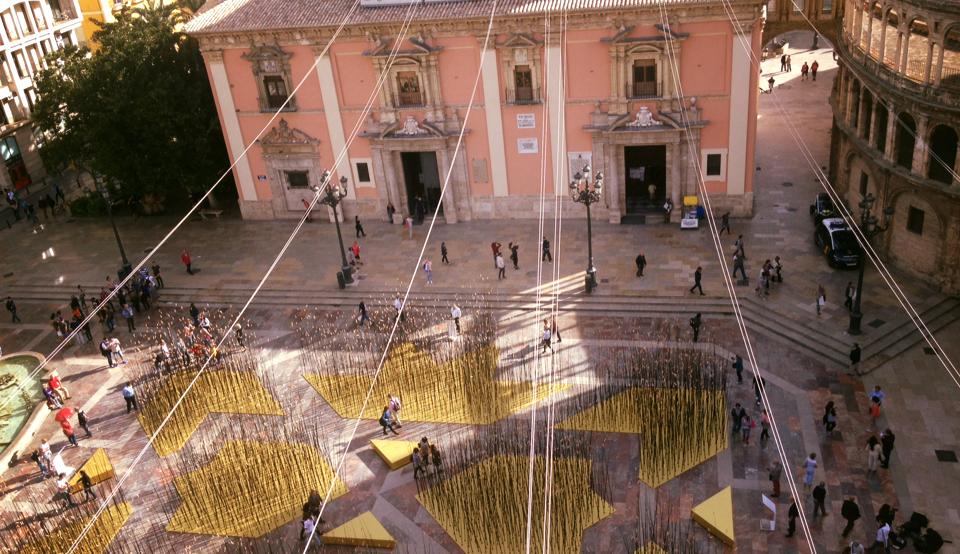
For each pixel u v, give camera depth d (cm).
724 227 4538
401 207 5150
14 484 3416
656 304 4034
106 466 3400
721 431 3192
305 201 5297
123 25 5206
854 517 2689
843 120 4625
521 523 2798
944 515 2780
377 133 4897
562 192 4884
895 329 3662
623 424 3278
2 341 4450
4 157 6284
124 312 4328
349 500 3094
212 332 4216
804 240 4450
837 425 3198
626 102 4547
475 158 4903
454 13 4516
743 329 3572
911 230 3959
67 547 2945
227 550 2909
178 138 5250
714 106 4481
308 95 4925
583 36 4456
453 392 3572
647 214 4875
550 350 3788
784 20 5416
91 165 5347
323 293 4484
